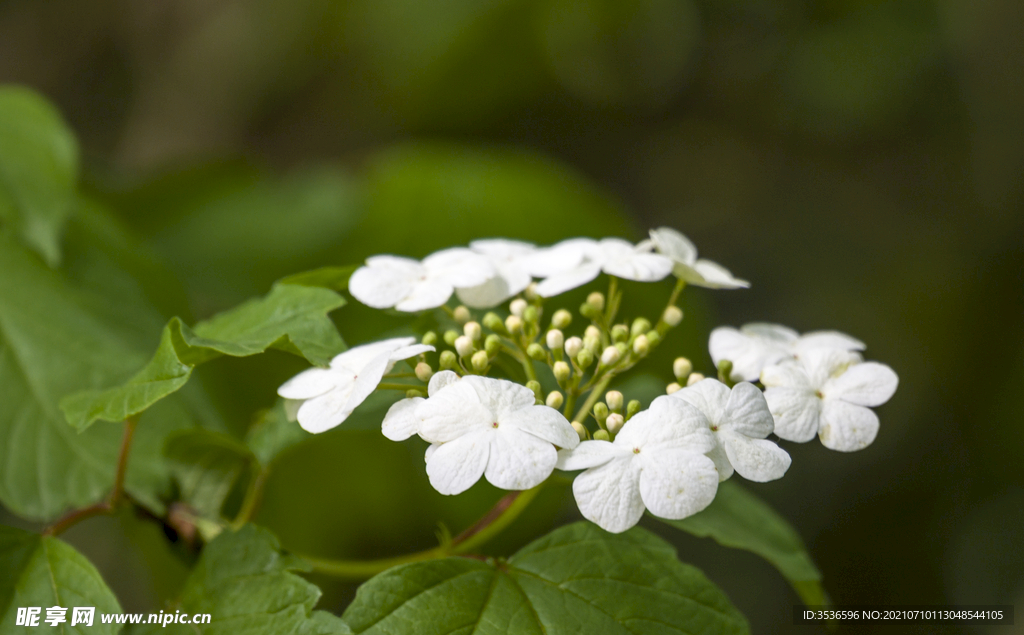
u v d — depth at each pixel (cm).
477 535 43
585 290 55
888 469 108
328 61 116
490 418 39
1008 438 108
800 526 104
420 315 46
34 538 42
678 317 43
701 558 98
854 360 42
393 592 40
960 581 101
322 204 74
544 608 41
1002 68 116
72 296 48
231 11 110
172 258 69
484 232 65
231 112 111
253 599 41
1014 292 116
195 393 48
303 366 56
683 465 39
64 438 45
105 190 70
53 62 104
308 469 58
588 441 39
